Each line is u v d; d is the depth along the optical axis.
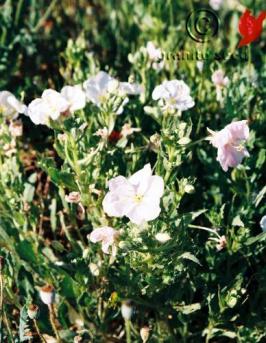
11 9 1.10
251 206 0.74
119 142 0.76
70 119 0.67
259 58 1.07
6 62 1.05
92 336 0.73
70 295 0.75
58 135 0.69
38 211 0.80
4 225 0.77
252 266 0.77
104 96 0.74
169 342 0.75
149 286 0.69
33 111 0.68
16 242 0.78
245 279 0.75
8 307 0.75
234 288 0.69
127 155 0.79
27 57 1.10
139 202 0.62
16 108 0.77
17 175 0.78
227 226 0.72
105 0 1.27
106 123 0.74
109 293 0.75
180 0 1.20
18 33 1.11
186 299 0.77
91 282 0.75
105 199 0.62
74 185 0.70
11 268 0.72
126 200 0.62
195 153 0.86
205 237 0.79
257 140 0.84
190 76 0.94
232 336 0.72
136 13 1.13
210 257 0.74
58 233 0.87
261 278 0.73
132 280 0.71
